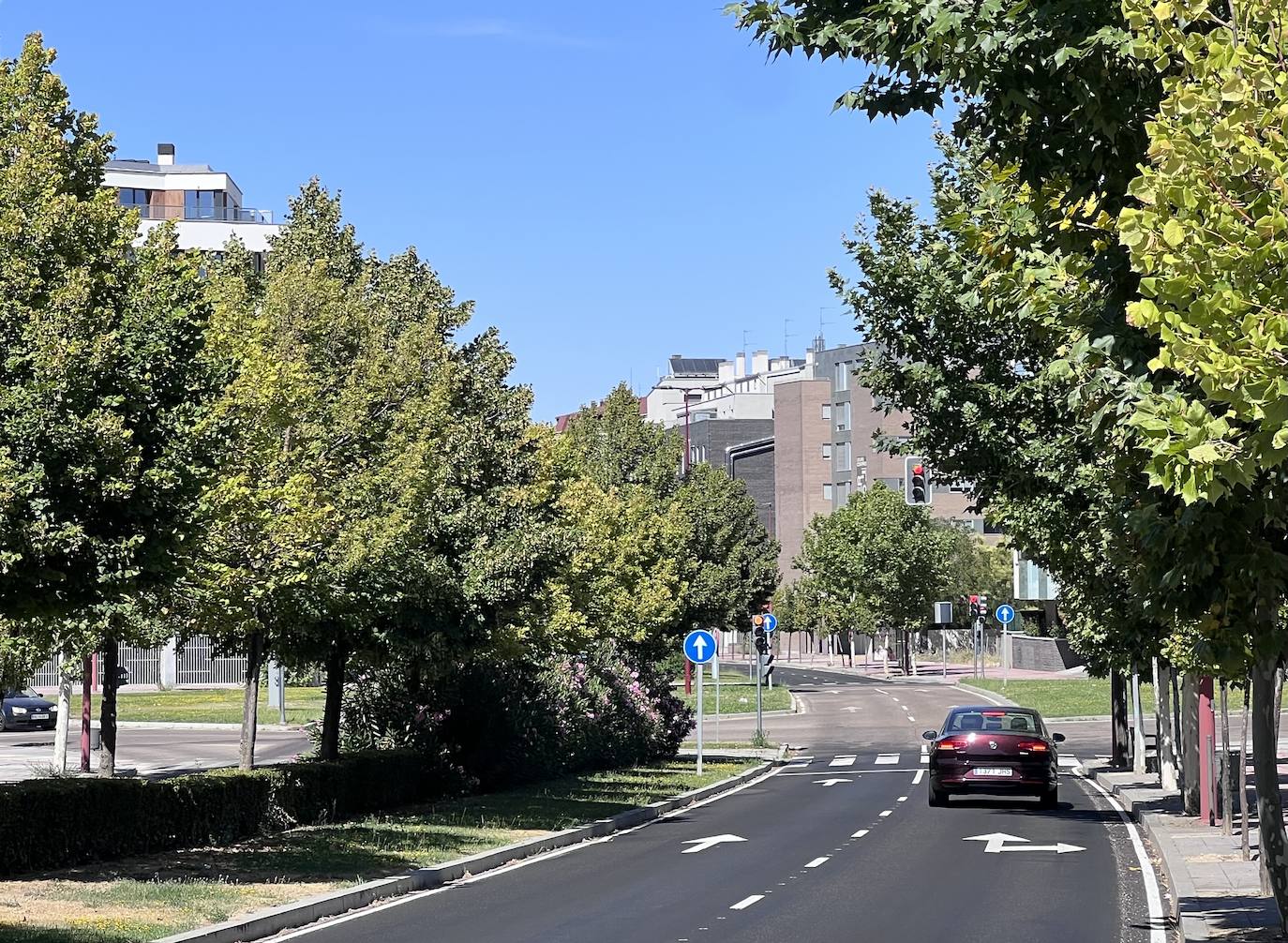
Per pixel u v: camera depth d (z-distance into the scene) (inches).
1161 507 398.0
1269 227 294.0
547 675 1402.6
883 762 1711.4
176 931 501.0
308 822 872.9
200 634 889.5
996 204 486.0
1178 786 1164.5
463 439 975.6
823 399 5260.8
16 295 553.9
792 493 5275.6
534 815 999.6
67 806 649.6
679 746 1749.5
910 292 869.8
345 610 860.6
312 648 936.3
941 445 871.7
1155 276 321.7
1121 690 1523.1
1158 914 599.8
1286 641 392.8
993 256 486.6
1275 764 454.0
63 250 574.6
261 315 909.8
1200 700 928.3
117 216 599.2
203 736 2028.8
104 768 877.8
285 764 896.9
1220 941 486.9
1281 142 305.3
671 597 1793.8
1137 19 344.5
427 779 1085.8
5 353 542.9
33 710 2233.0
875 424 4987.7
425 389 965.8
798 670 4234.7
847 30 437.7
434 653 943.7
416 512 866.1
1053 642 3695.9
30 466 525.7
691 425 6156.5
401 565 872.3
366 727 1139.9
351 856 733.3
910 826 998.4
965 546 4362.7
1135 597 460.4
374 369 902.4
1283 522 375.6
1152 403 351.6
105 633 792.3
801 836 935.0
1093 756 1729.8
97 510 548.1
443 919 589.0
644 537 1722.4
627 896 659.4
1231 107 317.7
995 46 392.2
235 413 762.8
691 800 1229.1
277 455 800.9
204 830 759.1
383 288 1076.5
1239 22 339.0
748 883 705.0
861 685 3287.4
